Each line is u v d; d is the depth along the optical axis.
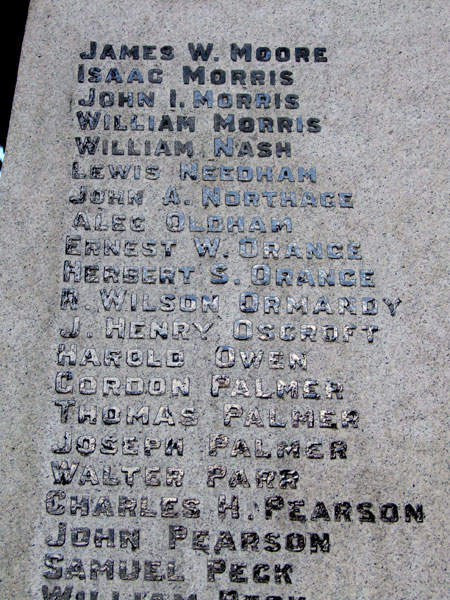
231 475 2.32
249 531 2.27
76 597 2.21
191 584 2.22
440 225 2.62
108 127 2.71
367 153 2.70
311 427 2.38
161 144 2.68
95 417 2.37
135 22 2.85
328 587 2.23
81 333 2.46
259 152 2.68
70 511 2.28
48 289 2.50
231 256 2.55
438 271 2.56
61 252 2.54
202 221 2.59
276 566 2.25
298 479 2.33
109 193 2.62
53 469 2.32
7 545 2.25
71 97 2.75
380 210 2.63
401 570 2.26
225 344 2.46
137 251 2.55
